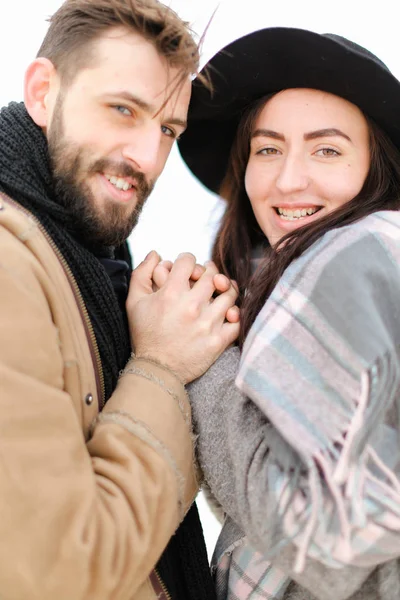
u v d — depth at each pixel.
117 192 1.30
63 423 1.01
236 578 1.29
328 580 1.06
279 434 1.08
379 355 1.04
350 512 1.01
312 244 1.30
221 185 1.72
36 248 1.13
